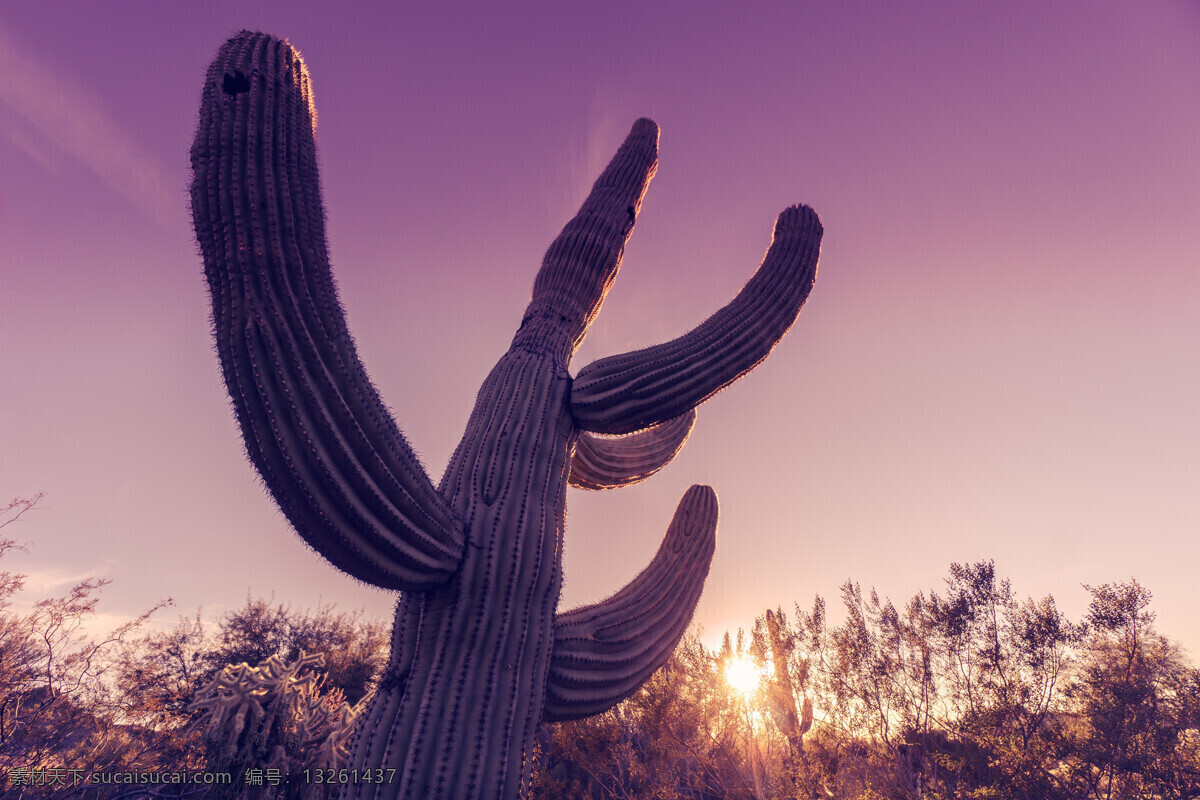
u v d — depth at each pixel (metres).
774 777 9.55
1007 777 7.47
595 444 6.69
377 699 4.11
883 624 10.21
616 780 10.08
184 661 14.10
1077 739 7.54
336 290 3.68
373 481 3.52
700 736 10.47
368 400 3.58
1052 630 8.58
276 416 3.16
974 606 9.45
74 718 8.77
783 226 6.59
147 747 9.06
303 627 18.69
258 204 3.35
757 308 5.93
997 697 8.50
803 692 10.55
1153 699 7.59
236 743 7.46
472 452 4.91
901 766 9.02
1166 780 6.88
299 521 3.35
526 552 4.45
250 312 3.23
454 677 3.91
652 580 6.39
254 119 3.52
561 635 4.99
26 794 7.67
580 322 6.11
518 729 3.94
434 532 3.99
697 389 5.38
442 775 3.55
